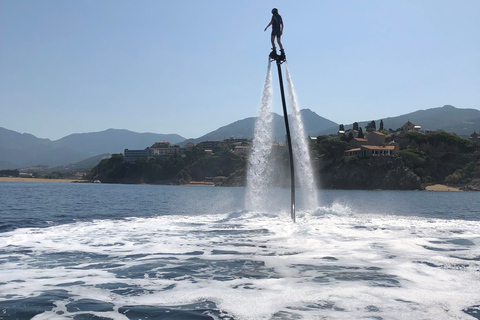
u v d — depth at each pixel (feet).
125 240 62.54
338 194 424.46
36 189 453.99
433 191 595.06
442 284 35.99
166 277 39.42
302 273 40.45
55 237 65.82
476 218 115.34
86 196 278.26
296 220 90.02
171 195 343.26
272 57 78.69
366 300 31.35
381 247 55.26
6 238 64.54
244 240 62.23
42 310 29.73
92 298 32.68
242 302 31.35
